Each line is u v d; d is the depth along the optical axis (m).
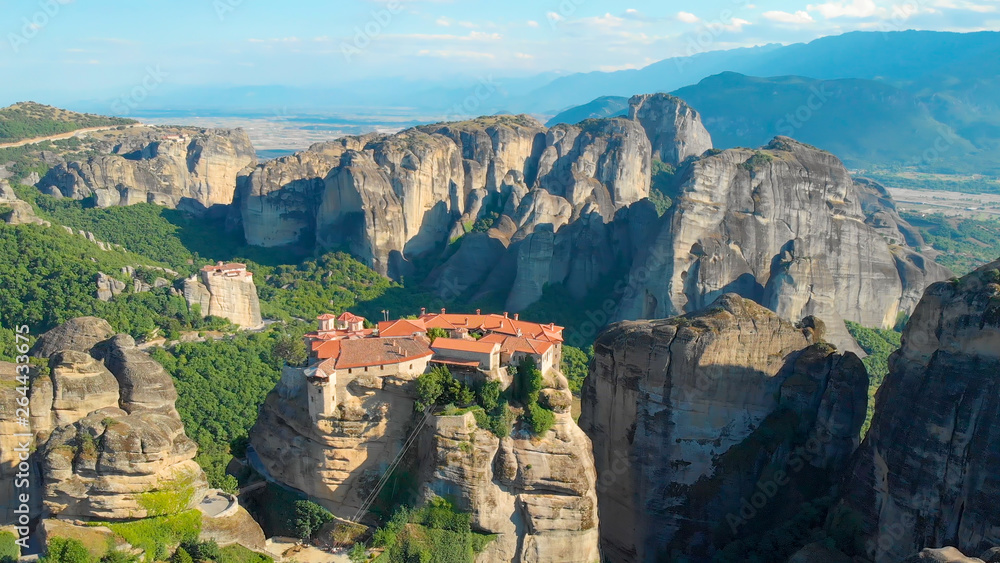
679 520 89.31
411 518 74.69
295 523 76.88
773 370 90.81
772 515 84.81
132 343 75.25
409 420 79.25
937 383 69.38
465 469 74.12
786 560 76.94
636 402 92.00
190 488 68.12
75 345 78.44
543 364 80.88
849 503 76.06
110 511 64.56
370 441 78.12
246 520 71.62
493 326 91.50
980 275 70.12
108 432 65.19
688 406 89.44
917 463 69.12
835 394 86.31
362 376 78.00
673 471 90.12
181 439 69.19
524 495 76.00
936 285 72.56
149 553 64.75
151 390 73.12
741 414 90.25
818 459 86.44
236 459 86.56
